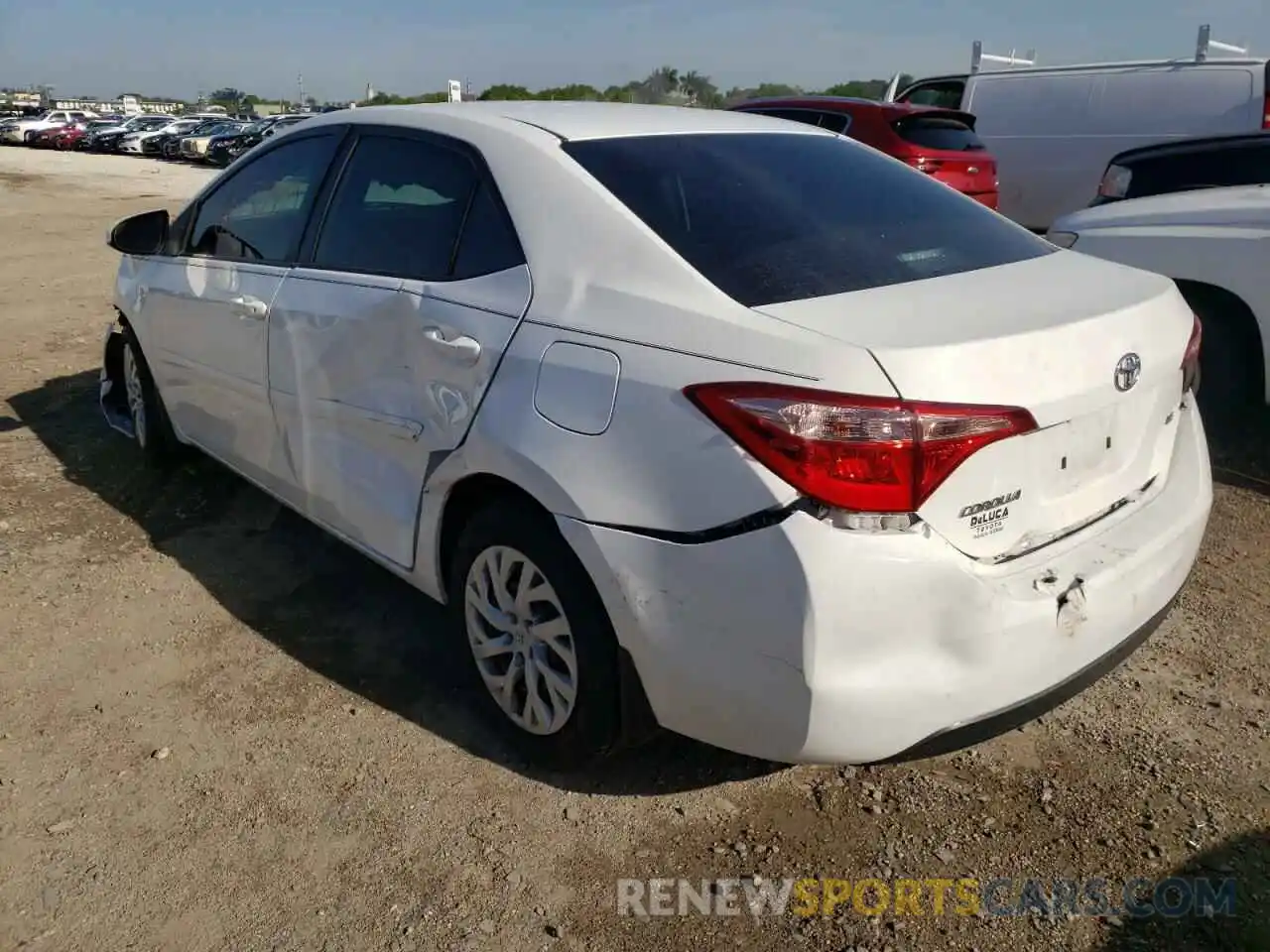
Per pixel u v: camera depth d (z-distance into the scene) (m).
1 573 3.88
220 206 4.09
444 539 2.96
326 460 3.36
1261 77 9.47
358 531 3.27
